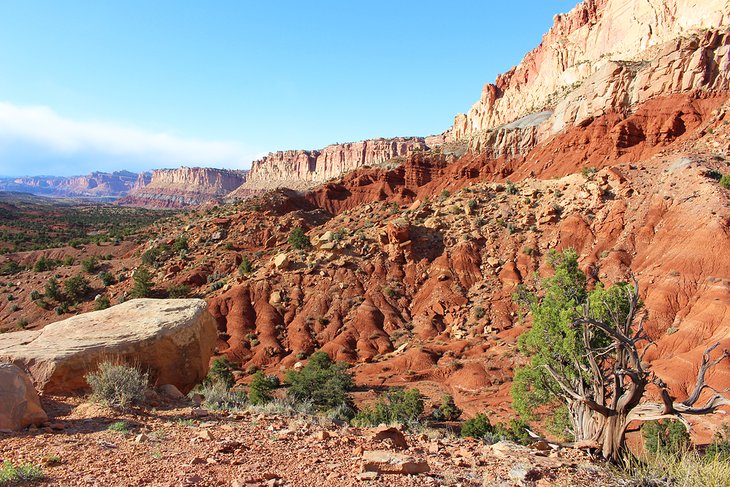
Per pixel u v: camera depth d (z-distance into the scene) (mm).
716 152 67500
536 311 19031
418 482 6859
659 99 84000
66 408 10125
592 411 12797
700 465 7840
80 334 12883
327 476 6836
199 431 9031
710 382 33094
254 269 81625
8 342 12484
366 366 55750
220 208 129125
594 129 89500
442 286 68062
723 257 47594
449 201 86875
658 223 59188
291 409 12492
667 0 99750
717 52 80312
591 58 121375
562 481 7688
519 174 100312
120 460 6930
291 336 64938
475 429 29312
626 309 16156
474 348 54531
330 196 132750
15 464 6504
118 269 94125
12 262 110062
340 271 73938
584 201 69875
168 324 13602
